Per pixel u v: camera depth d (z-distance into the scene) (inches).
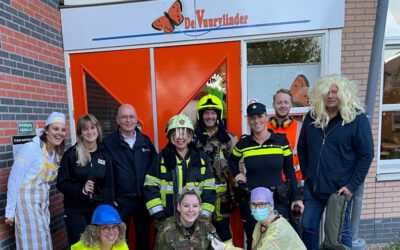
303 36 134.5
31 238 99.6
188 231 90.4
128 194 112.5
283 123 123.1
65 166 102.2
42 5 128.8
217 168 113.7
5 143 106.7
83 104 146.6
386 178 145.1
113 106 145.1
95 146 106.7
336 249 90.1
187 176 102.0
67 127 146.0
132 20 139.1
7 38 108.8
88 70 144.3
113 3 138.6
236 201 115.7
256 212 85.2
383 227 147.2
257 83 141.0
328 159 95.7
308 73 138.4
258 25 134.0
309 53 137.4
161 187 102.7
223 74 139.8
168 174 102.2
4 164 105.7
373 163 145.3
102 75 144.1
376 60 115.6
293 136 123.2
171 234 89.7
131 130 113.7
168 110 142.9
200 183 102.6
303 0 130.8
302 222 103.0
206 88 141.0
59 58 140.9
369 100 118.3
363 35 138.0
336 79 92.7
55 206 133.6
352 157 94.9
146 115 144.0
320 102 94.7
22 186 98.5
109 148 113.2
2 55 106.3
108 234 86.9
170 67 140.7
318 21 131.4
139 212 119.0
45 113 130.1
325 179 97.0
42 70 128.4
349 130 92.7
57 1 139.8
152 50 140.4
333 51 132.7
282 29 133.2
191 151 105.3
